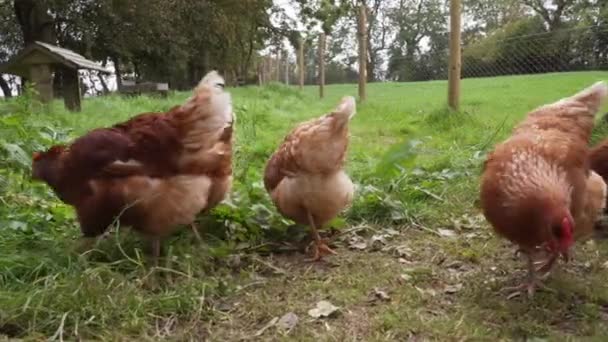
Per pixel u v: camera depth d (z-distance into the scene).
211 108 0.81
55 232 0.95
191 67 7.18
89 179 0.82
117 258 0.86
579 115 0.86
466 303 0.76
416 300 0.77
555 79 3.23
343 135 0.91
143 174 0.81
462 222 1.12
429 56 6.14
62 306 0.70
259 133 2.15
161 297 0.74
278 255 0.97
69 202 0.86
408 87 5.17
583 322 0.70
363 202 1.15
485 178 0.80
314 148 0.90
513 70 3.70
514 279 0.84
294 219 0.99
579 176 0.78
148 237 0.87
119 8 5.17
